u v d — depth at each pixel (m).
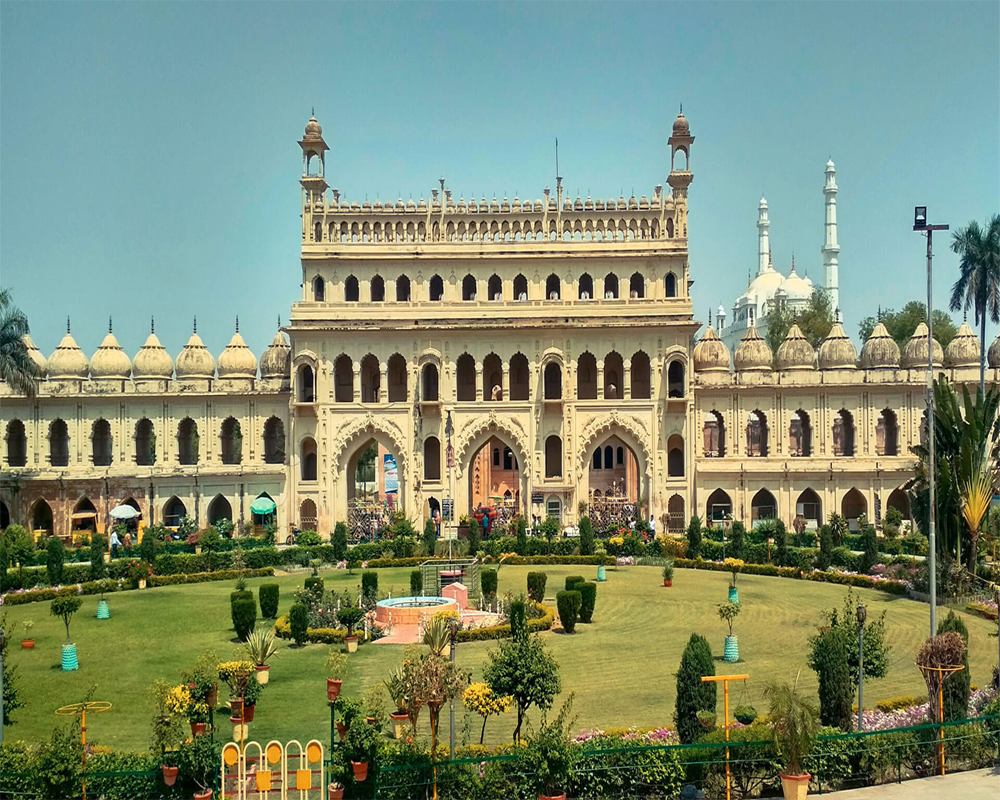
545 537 73.81
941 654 30.30
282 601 55.91
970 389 83.94
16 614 53.41
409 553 71.12
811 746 26.48
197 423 86.38
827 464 83.06
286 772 26.86
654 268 84.62
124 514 79.88
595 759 26.94
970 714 31.39
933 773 28.86
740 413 85.38
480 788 26.00
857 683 35.78
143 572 63.16
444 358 83.19
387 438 83.31
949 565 55.19
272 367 87.94
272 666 41.25
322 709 34.97
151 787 25.81
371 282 85.62
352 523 81.75
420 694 26.42
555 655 42.81
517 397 88.69
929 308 40.12
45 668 41.47
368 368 87.94
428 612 49.28
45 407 86.38
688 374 82.56
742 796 27.38
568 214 84.88
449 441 81.94
